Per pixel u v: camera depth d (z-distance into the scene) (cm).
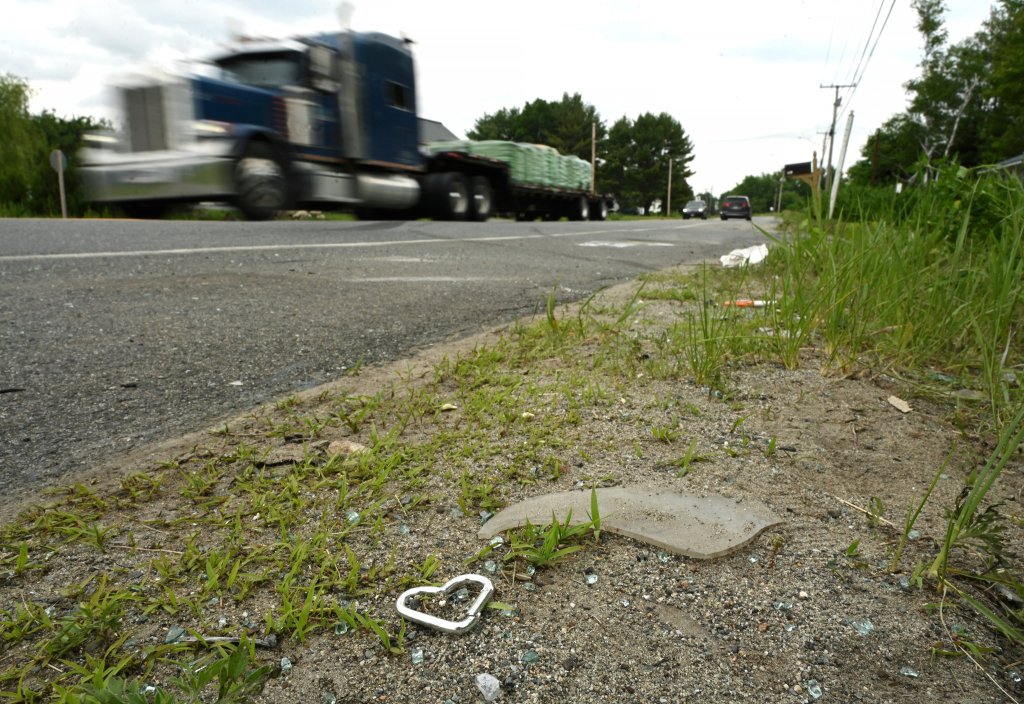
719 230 1620
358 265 539
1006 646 116
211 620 112
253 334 300
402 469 166
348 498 152
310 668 103
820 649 113
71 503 148
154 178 848
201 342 284
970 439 197
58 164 1869
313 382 237
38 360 251
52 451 175
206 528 139
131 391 222
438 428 193
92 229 713
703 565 133
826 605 123
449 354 275
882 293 267
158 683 99
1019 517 157
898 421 205
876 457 183
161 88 845
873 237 287
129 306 346
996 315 242
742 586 127
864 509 157
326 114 1033
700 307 359
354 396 218
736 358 251
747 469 173
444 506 151
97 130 909
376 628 109
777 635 116
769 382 231
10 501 149
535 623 115
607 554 135
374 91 1123
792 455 182
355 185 1099
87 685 95
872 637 116
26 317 315
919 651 113
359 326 323
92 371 241
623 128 8281
